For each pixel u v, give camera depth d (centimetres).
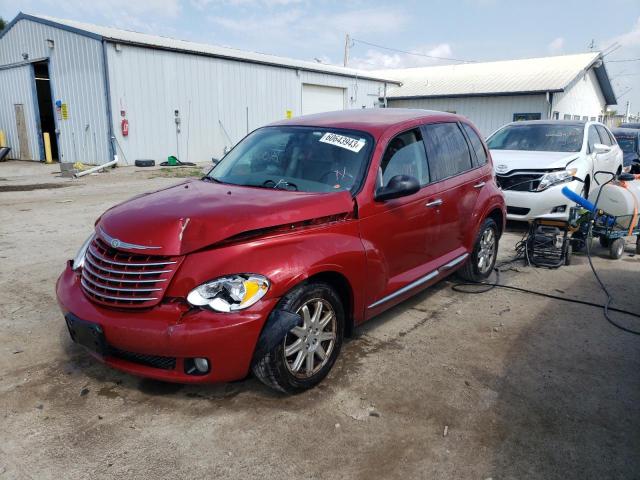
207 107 2141
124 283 322
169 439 303
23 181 1504
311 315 351
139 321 311
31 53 2106
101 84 1817
